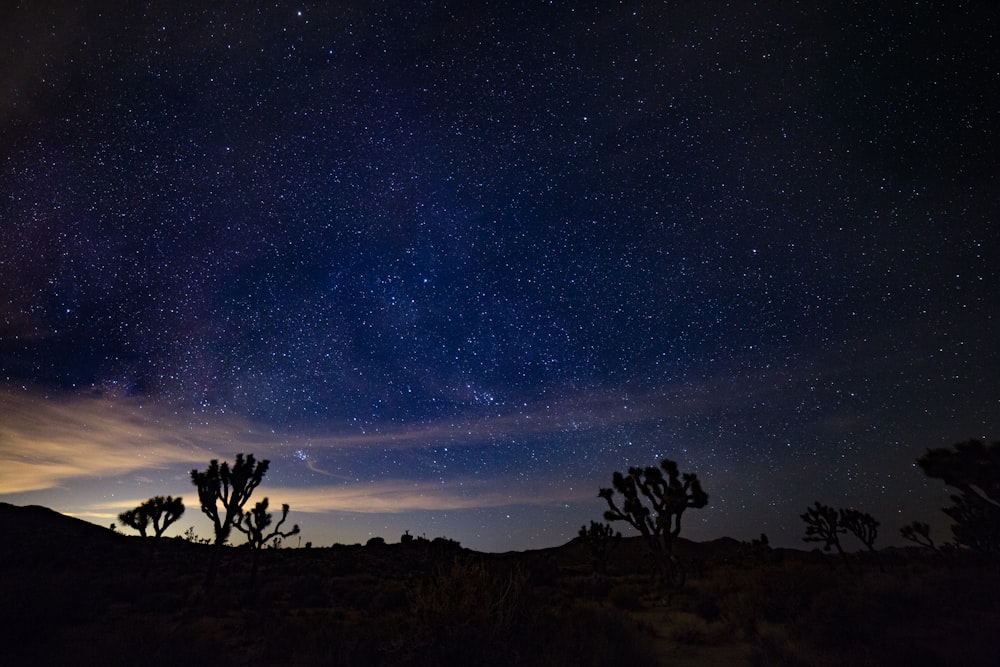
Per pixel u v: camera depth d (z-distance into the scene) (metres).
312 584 19.39
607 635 8.24
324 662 7.59
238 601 15.79
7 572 20.25
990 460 12.99
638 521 18.75
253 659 8.36
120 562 27.83
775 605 11.26
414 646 7.52
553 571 22.56
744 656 8.12
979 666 6.46
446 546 21.31
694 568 29.67
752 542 37.31
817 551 35.84
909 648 7.02
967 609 10.02
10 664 7.67
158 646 8.00
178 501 24.16
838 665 6.77
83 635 9.11
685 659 8.25
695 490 18.20
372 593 18.09
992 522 17.88
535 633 7.95
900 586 12.33
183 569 25.94
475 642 7.26
